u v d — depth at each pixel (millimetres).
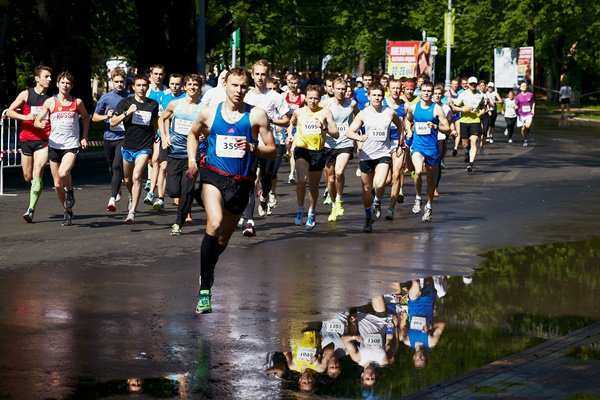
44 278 14906
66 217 20781
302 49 100812
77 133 20734
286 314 12898
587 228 21469
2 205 24062
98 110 22172
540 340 11664
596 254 18094
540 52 102062
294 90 27438
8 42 53469
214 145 13000
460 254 17891
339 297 14023
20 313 12602
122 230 20125
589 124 75938
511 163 39500
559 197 27484
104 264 16219
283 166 38031
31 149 20891
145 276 15250
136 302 13414
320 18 82375
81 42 51875
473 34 96812
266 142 13195
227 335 11711
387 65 72062
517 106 50344
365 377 9984
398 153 22266
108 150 21984
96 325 12055
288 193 28047
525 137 50188
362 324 12383
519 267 16703
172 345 11188
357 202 26016
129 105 21094
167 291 14188
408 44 71375
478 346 11336
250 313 12922
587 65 102438
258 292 14258
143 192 27344
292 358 10719
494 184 31062
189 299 13695
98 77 68875
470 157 35656
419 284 15102
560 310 13367
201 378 9898
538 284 15227
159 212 23203
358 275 15703
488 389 9492
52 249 17594
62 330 11766
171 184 20125
